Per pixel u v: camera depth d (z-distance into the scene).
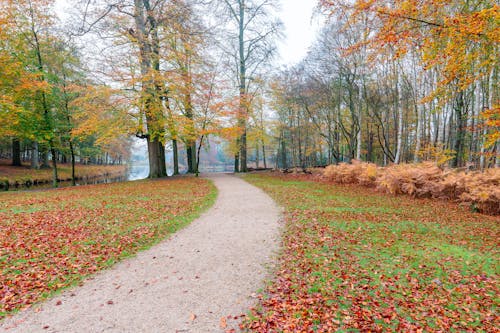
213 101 21.41
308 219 7.98
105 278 4.59
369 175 14.27
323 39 18.39
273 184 16.27
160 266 5.06
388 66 18.80
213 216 8.69
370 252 5.57
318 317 3.42
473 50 6.68
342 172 16.30
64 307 3.72
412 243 6.16
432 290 4.13
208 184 16.58
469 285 4.27
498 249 5.82
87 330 3.21
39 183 24.16
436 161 13.54
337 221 7.78
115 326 3.29
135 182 18.33
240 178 20.61
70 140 19.52
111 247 5.97
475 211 9.33
